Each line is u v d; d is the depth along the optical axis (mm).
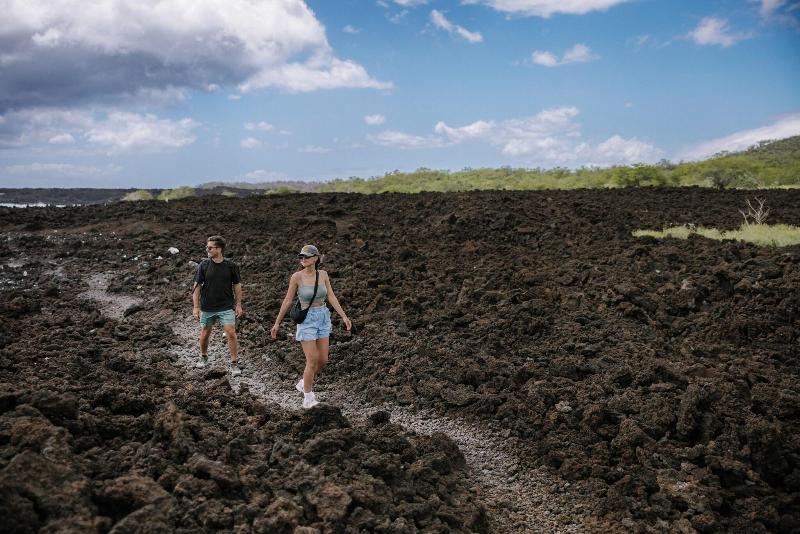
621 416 6285
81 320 9383
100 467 4016
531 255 12812
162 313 10023
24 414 4258
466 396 7031
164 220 17562
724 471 5449
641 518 4945
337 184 58812
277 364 8094
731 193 22156
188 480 3963
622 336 8445
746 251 11203
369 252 13633
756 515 4941
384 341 8750
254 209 19547
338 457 4789
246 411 6012
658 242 12969
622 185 38750
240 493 4113
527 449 6062
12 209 20109
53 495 3432
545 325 8836
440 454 5453
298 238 15273
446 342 8602
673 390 6758
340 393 7398
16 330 8250
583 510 5156
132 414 5254
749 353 7957
